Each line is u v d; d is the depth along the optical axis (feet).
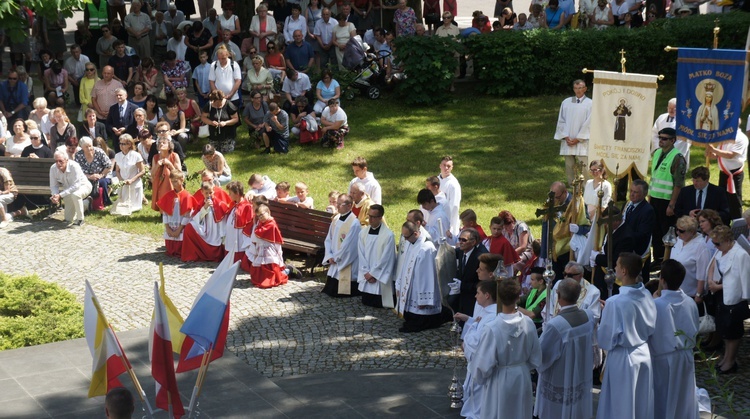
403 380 32.35
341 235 42.32
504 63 71.46
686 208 40.86
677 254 35.22
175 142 55.93
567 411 26.99
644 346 26.99
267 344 36.81
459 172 57.88
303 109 62.80
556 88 72.90
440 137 64.18
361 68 70.13
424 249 38.17
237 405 30.19
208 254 47.21
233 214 45.75
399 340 37.37
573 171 53.31
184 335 24.93
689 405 28.07
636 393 27.04
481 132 65.00
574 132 52.47
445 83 69.67
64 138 57.67
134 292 42.68
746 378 32.48
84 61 68.23
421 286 38.06
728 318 32.27
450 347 36.58
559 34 71.56
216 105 60.49
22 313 39.14
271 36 70.03
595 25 76.18
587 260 36.58
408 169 58.54
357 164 46.29
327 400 30.60
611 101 44.34
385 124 66.69
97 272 45.44
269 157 60.49
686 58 41.98
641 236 36.29
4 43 79.71
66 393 30.99
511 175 57.31
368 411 29.63
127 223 52.75
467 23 99.14
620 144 44.39
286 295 42.68
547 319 28.94
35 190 53.72
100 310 22.67
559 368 26.89
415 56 69.15
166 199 47.44
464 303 36.45
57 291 40.75
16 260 47.03
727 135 41.52
